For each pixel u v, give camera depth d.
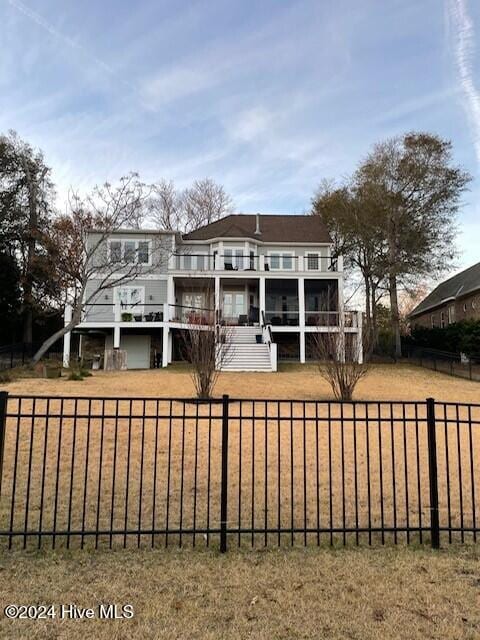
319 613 2.70
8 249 27.41
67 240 21.67
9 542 3.57
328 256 25.83
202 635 2.46
